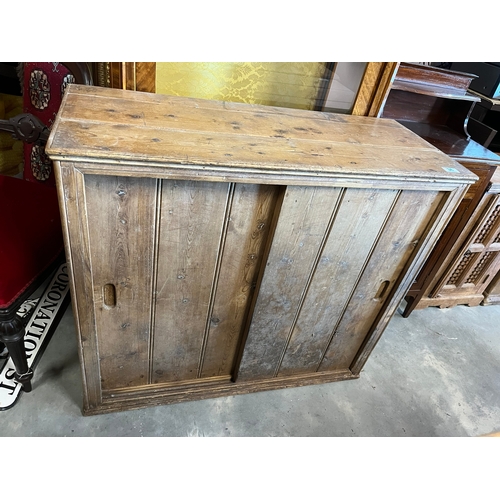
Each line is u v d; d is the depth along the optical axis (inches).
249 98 54.1
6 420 50.3
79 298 40.7
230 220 41.0
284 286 47.8
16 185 52.6
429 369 70.1
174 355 52.2
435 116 71.5
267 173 36.7
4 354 56.4
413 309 79.3
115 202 36.4
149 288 43.7
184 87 50.7
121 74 45.4
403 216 46.3
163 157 33.4
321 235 44.4
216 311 48.9
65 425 51.1
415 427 59.9
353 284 51.5
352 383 64.8
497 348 77.5
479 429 61.7
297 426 56.7
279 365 59.0
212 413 56.1
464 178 43.4
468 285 81.4
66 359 58.8
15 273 43.6
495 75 77.5
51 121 54.2
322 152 41.4
